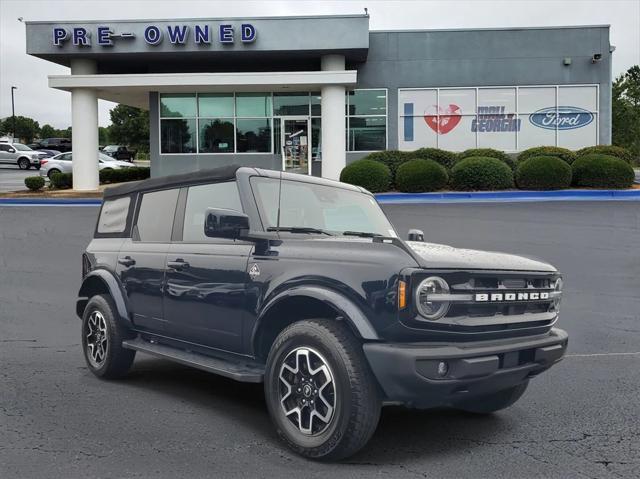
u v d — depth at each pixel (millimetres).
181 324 5152
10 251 13305
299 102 25250
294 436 4109
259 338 4516
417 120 25156
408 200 19828
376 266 3926
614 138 68438
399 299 3789
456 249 4664
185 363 4961
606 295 9617
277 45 23156
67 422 4797
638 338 7574
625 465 4059
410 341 3846
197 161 25359
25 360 6676
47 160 33250
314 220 5082
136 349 5547
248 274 4562
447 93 25000
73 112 23922
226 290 4695
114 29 23156
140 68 26062
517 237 13672
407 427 4809
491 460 4129
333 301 3957
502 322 4102
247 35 23000
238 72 24719
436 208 17859
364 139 25281
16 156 43906
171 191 5605
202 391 5715
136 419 4883
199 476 3826
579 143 24906
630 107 70188
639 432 4676
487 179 20344
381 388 3889
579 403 5363
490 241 13234
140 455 4148
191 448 4281
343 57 24172
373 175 20688
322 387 3977
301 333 4078
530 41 24688
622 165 20266
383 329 3834
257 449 4270
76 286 10531
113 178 27609
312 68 25828
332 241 4289
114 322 5863
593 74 24656
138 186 6004
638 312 8742
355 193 5734
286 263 4359
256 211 4707
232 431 4629
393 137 25188
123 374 6023
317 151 25422
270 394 4234
